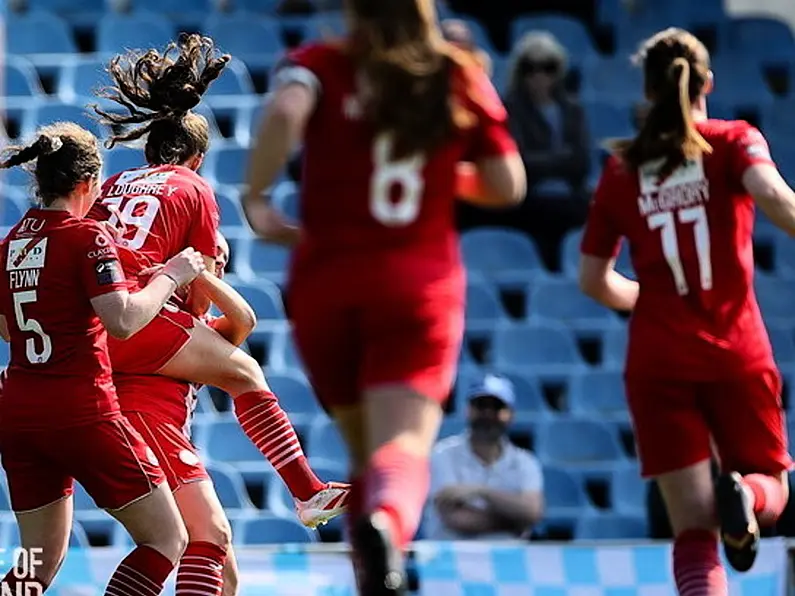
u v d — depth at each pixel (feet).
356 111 42.63
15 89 139.13
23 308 55.72
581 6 159.12
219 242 63.82
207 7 157.79
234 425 112.78
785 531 92.84
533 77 132.67
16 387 56.44
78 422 55.67
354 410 44.96
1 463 59.57
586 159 133.18
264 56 147.95
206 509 60.34
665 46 57.00
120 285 54.85
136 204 60.03
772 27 157.69
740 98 149.89
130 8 156.87
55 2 155.53
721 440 57.47
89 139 57.47
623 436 120.88
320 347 43.68
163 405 60.80
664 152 56.39
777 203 54.44
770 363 56.90
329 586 74.38
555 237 134.51
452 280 43.42
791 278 133.69
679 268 56.44
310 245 43.27
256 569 74.28
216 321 64.54
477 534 97.91
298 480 63.16
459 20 154.40
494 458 100.22
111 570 73.51
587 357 130.11
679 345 56.18
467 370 122.01
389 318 42.47
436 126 42.27
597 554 76.95
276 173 42.52
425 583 76.59
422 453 41.93
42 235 55.72
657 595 76.59
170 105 62.64
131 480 56.18
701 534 56.29
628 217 57.67
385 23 42.57
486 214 134.62
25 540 58.08
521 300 132.57
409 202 42.75
